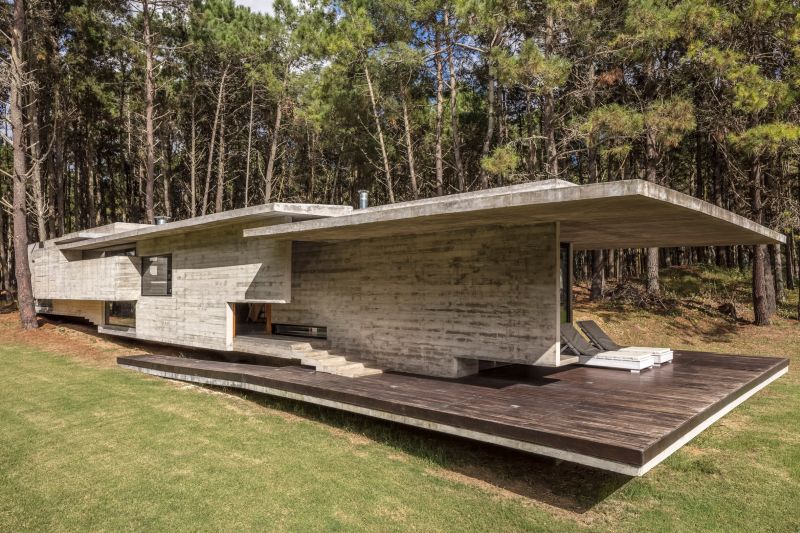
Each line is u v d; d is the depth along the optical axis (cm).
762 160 1636
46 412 798
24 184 1677
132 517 472
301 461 608
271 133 2875
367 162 2514
